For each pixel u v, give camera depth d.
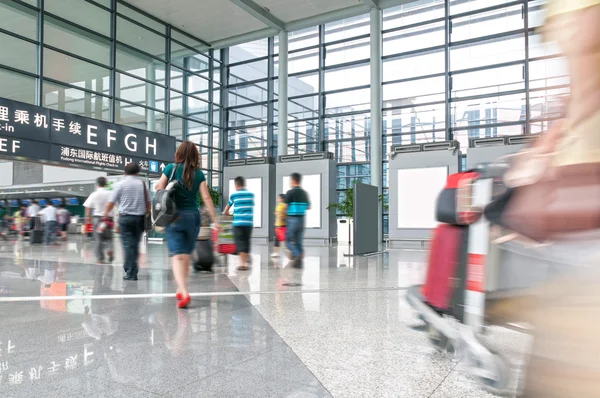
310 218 17.77
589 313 0.60
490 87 19.70
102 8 19.19
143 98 21.00
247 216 7.77
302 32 23.86
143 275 6.80
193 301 4.63
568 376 0.62
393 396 2.18
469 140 14.55
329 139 23.19
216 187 24.95
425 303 2.61
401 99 21.39
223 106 25.59
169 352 2.87
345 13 20.20
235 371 2.52
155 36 21.62
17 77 16.33
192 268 7.77
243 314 4.00
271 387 2.29
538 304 0.70
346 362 2.68
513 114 19.25
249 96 25.12
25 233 19.94
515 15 19.27
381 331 3.39
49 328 3.47
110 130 17.03
